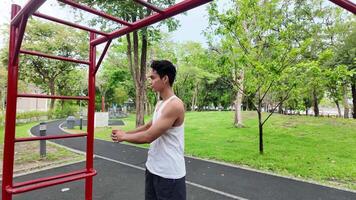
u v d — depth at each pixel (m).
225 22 6.94
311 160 6.62
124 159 6.76
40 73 25.44
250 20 7.23
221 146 8.57
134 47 11.84
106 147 8.58
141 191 4.29
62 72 27.06
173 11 2.19
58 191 4.22
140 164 6.21
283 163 6.31
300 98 8.37
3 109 19.91
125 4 9.27
